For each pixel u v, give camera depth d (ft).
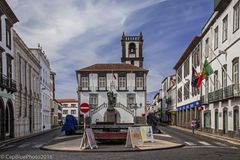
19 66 128.57
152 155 54.34
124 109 216.54
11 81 111.65
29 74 149.69
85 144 64.75
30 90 150.92
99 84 234.38
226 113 106.52
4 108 103.30
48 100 223.71
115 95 233.14
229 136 101.86
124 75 235.61
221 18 113.70
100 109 215.72
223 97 105.60
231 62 101.55
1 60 102.42
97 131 78.48
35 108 165.17
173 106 249.14
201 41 145.07
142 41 290.15
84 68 237.25
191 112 170.19
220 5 110.11
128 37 289.74
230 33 102.94
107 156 53.42
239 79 93.50
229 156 52.08
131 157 51.57
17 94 123.03
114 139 74.28
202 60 142.92
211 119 126.62
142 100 233.35
